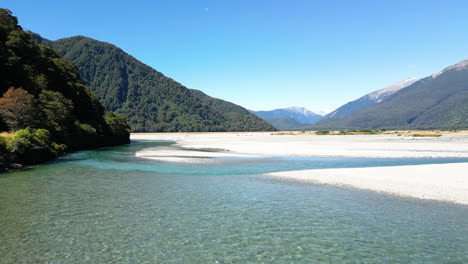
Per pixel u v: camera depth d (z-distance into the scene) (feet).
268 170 104.32
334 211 55.16
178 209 57.36
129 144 323.16
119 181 85.10
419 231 45.19
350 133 489.67
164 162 129.08
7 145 115.14
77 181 85.46
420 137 314.55
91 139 241.76
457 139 269.85
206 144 266.16
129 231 46.34
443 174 81.05
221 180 85.87
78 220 51.24
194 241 42.63
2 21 241.35
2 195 68.33
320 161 128.67
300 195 67.05
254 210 56.49
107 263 36.24
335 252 38.88
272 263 36.11
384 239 42.63
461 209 54.60
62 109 204.95
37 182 84.12
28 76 210.79
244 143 261.24
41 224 49.32
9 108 152.15
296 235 44.47
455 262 35.86
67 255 38.32
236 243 41.88
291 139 325.62
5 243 41.86
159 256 38.14
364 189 70.90
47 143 147.95
